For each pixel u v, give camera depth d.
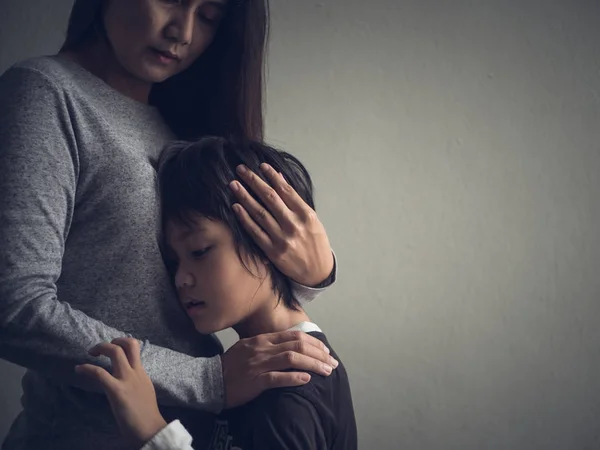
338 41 1.83
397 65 1.83
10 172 0.82
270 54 1.81
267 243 0.91
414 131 1.83
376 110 1.83
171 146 0.97
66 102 0.87
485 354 1.85
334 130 1.82
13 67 0.89
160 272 0.93
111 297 0.90
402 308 1.84
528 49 1.84
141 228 0.90
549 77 1.85
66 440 0.92
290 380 0.85
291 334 0.90
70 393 0.91
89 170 0.88
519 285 1.84
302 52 1.82
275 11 1.82
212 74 1.11
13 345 0.82
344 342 1.83
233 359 0.89
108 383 0.80
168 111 1.13
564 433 1.84
